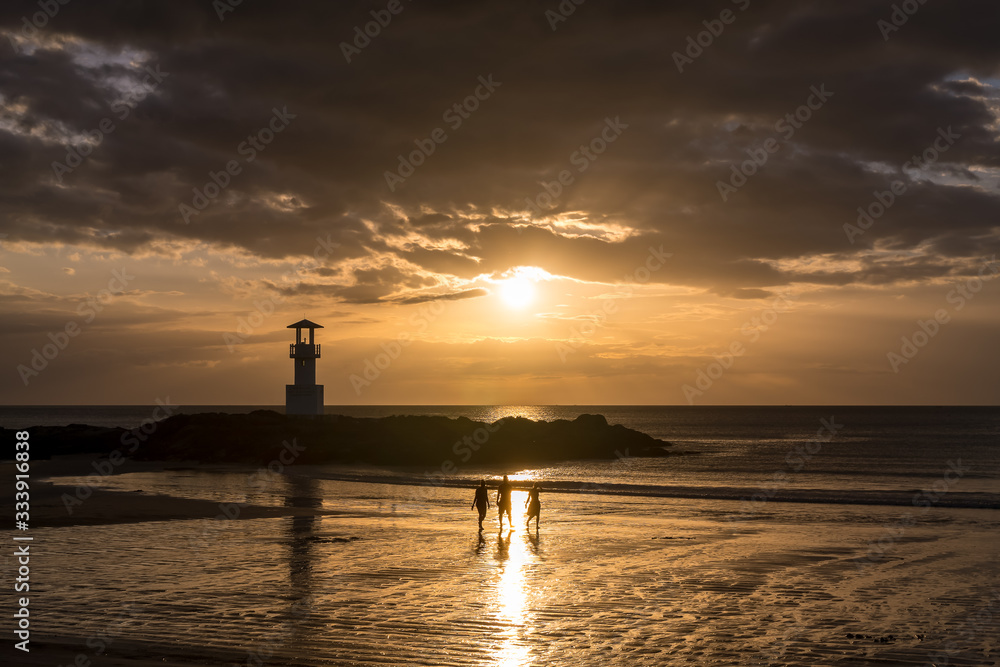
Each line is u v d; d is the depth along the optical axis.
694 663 9.54
